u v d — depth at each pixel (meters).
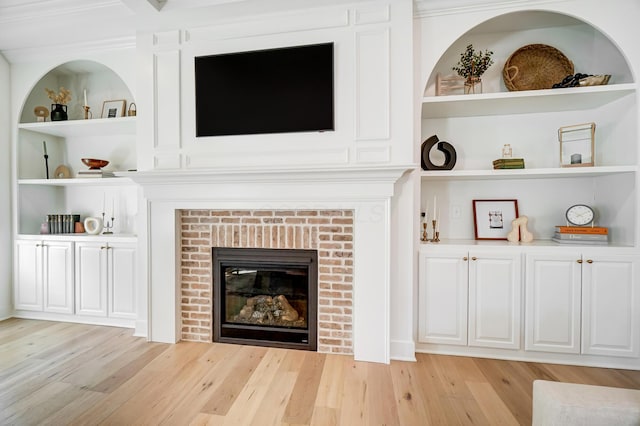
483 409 1.76
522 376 2.10
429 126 2.76
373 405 1.80
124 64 2.86
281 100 2.43
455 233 2.74
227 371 2.17
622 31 2.15
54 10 2.50
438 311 2.39
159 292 2.64
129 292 2.89
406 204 2.31
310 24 2.39
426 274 2.39
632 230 2.18
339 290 2.42
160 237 2.63
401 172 2.17
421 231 2.71
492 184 2.69
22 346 2.54
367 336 2.31
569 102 2.38
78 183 3.19
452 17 2.31
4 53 3.08
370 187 2.27
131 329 2.90
